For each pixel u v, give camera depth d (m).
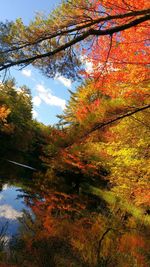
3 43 6.61
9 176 23.81
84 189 24.73
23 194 17.30
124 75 9.12
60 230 8.24
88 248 7.46
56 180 23.77
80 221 9.39
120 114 8.49
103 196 23.11
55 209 12.54
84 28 6.82
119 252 7.59
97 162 15.38
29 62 6.84
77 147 8.11
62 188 21.44
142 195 14.60
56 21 6.71
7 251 7.59
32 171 30.89
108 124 8.48
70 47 7.03
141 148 13.23
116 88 9.50
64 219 9.52
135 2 6.96
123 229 9.01
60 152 8.21
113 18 6.38
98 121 8.20
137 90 9.24
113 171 16.31
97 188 26.75
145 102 8.81
